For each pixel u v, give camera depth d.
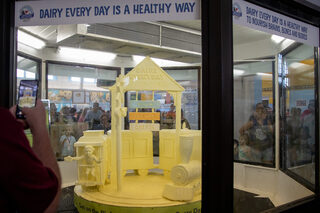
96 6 1.60
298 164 2.24
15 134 0.80
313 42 2.01
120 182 2.17
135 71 2.41
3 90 1.50
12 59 1.56
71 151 3.10
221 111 1.38
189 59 3.08
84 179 2.13
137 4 1.58
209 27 1.41
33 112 0.97
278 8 1.71
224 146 1.39
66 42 2.84
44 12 1.62
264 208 1.78
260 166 2.14
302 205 1.94
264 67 2.16
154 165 2.69
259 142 2.17
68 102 3.18
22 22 1.60
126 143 2.59
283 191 2.12
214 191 1.40
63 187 2.86
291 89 2.29
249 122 2.11
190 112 3.25
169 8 1.55
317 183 2.08
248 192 1.97
